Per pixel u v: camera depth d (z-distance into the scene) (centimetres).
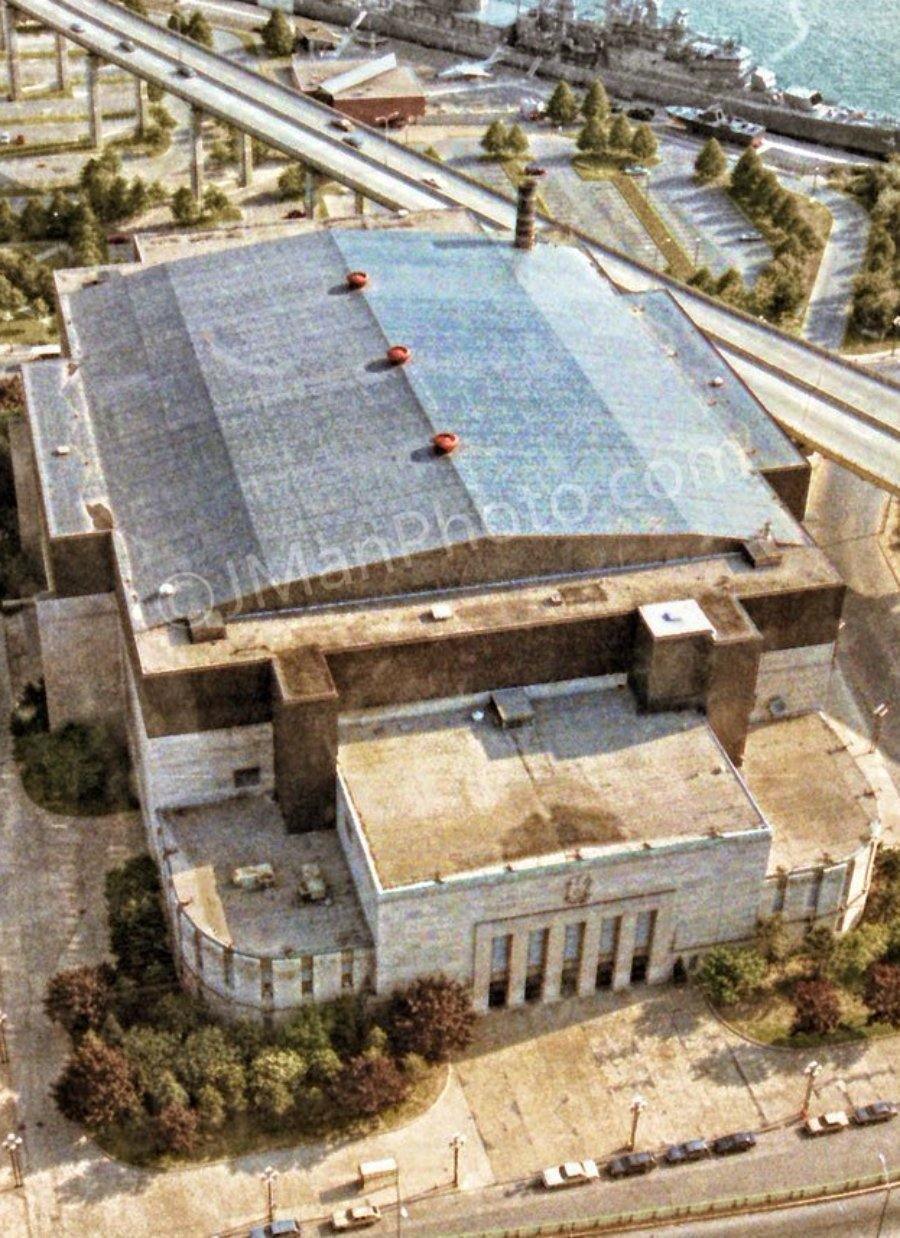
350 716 17275
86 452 19625
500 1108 15688
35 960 17088
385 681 17112
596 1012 16600
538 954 16350
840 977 16988
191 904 16125
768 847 16188
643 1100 15700
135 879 17412
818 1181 15162
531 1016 16538
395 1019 15800
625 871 15875
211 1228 14650
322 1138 15400
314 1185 15012
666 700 17375
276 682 16350
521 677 17500
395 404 19338
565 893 15850
